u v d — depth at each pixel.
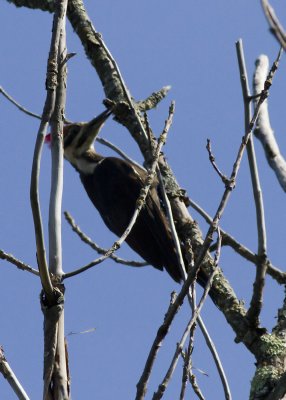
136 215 8.73
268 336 9.80
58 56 8.89
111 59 10.22
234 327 10.08
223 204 7.99
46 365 8.02
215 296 10.65
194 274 7.71
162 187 9.46
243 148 8.32
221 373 8.25
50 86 8.07
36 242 8.01
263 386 9.28
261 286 9.68
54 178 8.63
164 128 9.20
